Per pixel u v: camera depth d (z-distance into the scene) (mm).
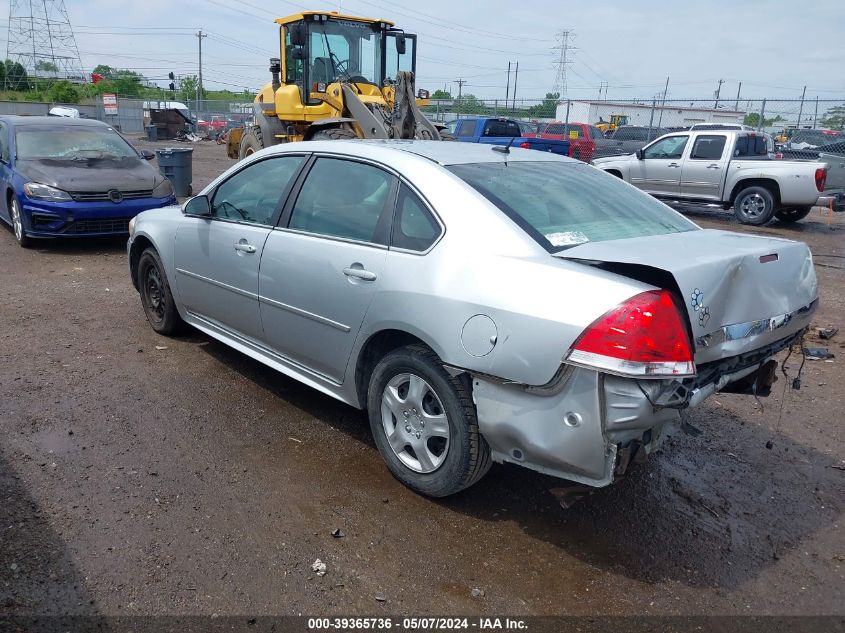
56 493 3439
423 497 3555
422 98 14133
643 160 15516
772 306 3234
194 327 5754
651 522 3439
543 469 3057
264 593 2820
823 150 17719
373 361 3824
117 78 80812
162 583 2842
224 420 4340
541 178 3877
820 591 2975
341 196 3980
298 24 12320
